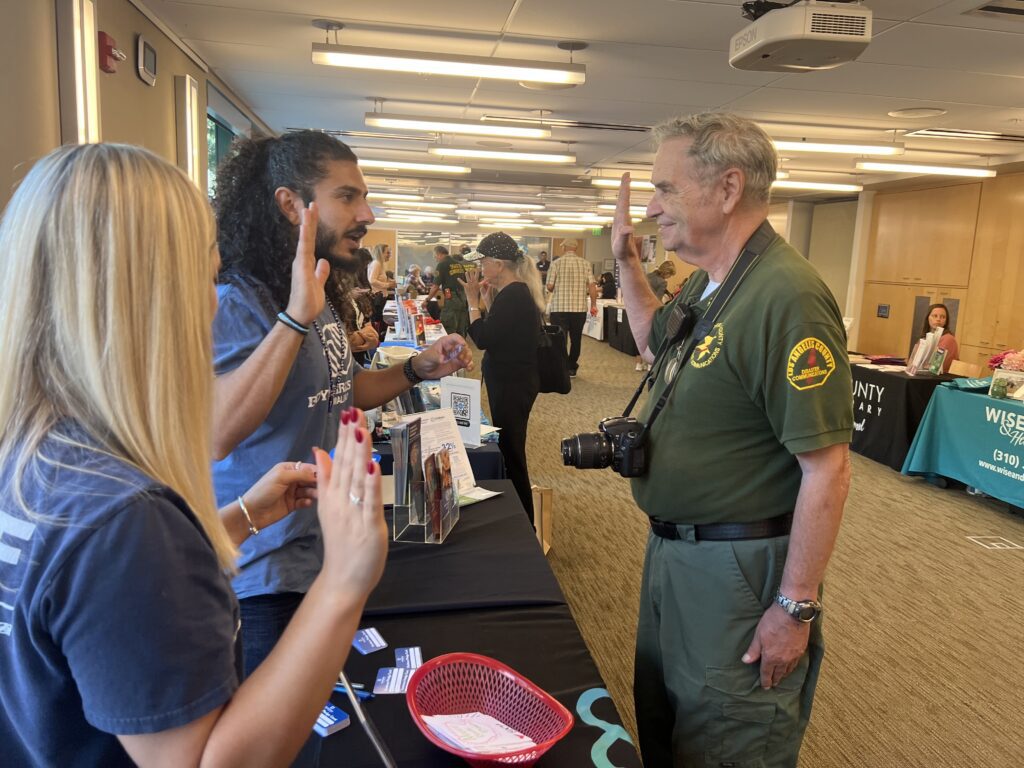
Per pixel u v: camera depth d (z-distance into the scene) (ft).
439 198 47.14
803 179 32.94
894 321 33.04
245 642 3.84
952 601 9.62
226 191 3.99
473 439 9.00
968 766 6.42
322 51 13.17
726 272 4.33
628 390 25.18
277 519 2.91
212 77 17.88
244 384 3.30
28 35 8.43
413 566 5.44
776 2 10.77
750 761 4.21
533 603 4.84
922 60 14.35
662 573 4.49
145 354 1.80
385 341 17.11
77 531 1.61
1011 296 26.66
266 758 1.75
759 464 4.09
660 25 12.94
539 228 77.56
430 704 3.44
